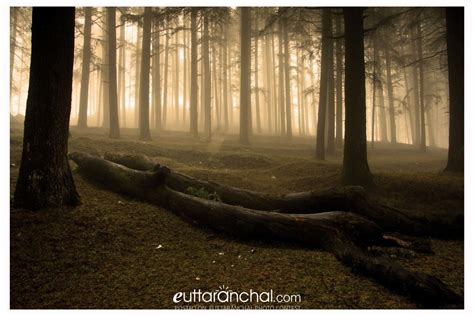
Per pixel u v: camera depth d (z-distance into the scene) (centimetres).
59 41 523
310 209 627
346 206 612
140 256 436
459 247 549
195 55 2236
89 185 671
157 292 347
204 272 396
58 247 427
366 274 392
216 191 671
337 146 2125
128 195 648
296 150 1952
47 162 513
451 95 1087
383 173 979
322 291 351
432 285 335
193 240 501
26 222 460
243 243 505
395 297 343
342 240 467
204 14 1689
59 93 526
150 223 536
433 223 599
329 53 1703
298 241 505
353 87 912
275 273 394
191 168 1002
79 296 338
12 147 950
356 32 923
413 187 854
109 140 1312
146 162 765
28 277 367
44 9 515
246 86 2067
